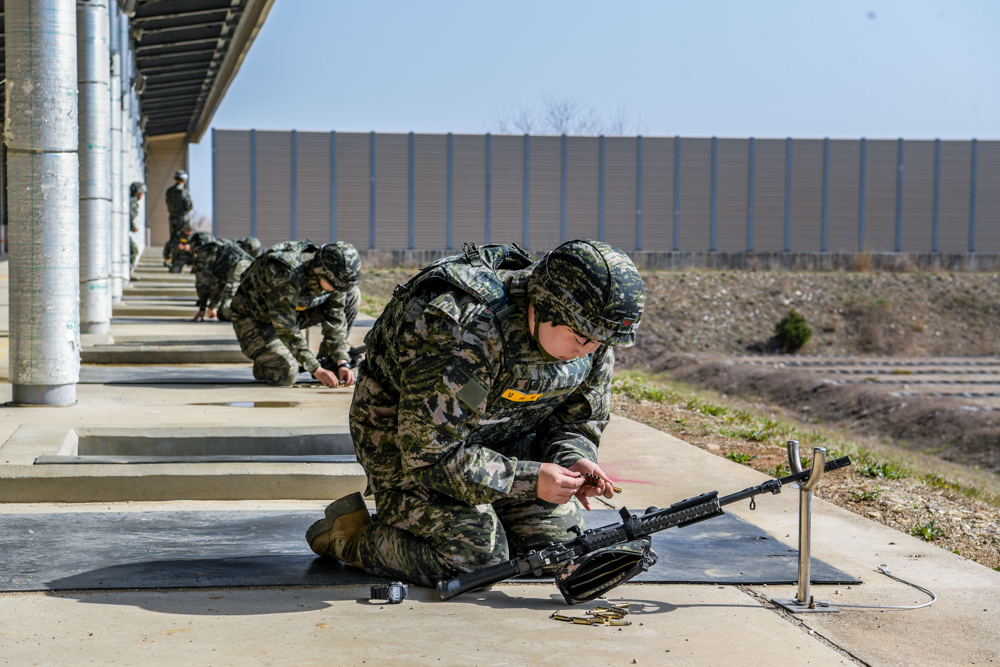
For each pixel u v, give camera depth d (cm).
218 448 575
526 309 317
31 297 691
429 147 4153
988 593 383
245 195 4084
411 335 317
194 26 2062
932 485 681
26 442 536
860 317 3422
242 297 850
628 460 666
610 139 4191
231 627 311
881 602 364
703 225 4219
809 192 4228
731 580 380
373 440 359
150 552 397
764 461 704
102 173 1087
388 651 292
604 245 307
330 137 4109
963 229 4275
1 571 366
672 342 3183
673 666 286
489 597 353
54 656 283
